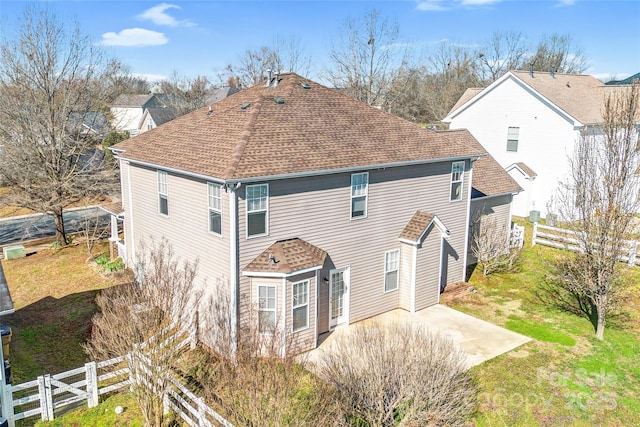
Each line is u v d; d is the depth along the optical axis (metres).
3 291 11.27
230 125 15.73
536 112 28.58
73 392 11.48
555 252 23.28
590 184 16.44
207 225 14.00
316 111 17.02
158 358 10.80
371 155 15.62
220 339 13.16
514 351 14.23
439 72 73.00
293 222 14.13
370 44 53.59
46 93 23.78
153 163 15.68
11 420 10.62
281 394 8.77
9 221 30.14
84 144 25.19
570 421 11.16
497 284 19.84
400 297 17.44
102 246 24.36
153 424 10.70
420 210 17.52
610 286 15.10
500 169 24.17
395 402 9.59
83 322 16.09
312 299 14.09
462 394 10.95
